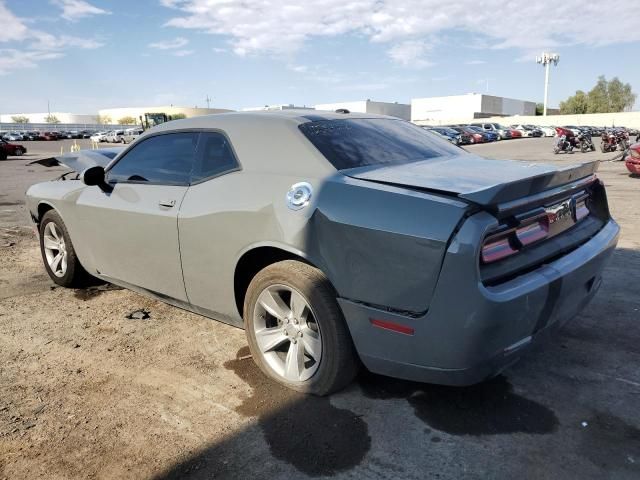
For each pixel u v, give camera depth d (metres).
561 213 2.93
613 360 3.32
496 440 2.55
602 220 3.47
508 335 2.45
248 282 3.33
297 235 2.78
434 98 108.06
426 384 3.07
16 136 63.78
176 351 3.57
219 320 3.56
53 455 2.50
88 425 2.73
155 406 2.90
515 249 2.55
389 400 2.91
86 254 4.40
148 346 3.65
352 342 2.78
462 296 2.32
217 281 3.27
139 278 3.88
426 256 2.37
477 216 2.36
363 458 2.44
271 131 3.18
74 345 3.68
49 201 4.63
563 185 2.90
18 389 3.09
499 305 2.32
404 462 2.41
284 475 2.34
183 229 3.35
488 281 2.37
